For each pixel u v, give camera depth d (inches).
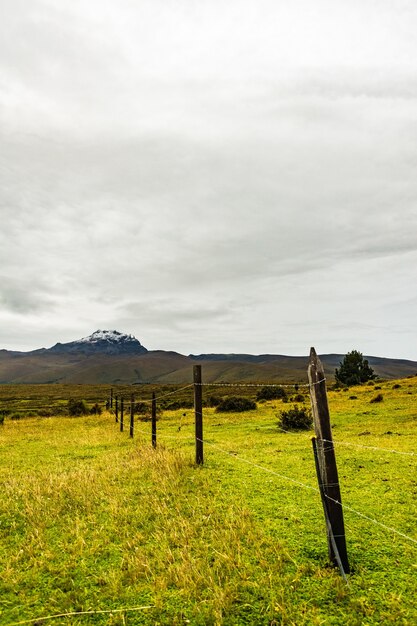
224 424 876.0
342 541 194.2
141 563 210.2
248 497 312.7
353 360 2527.1
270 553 216.7
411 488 318.7
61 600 182.4
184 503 304.8
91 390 5216.5
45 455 564.4
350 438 569.0
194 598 179.9
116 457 496.7
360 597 173.0
